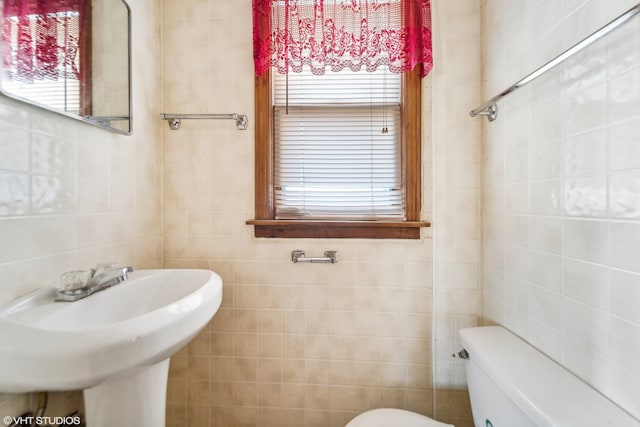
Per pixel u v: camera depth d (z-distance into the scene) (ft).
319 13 3.51
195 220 3.94
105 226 2.94
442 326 3.73
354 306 3.83
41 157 2.25
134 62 3.38
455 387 3.71
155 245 3.82
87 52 2.66
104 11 2.86
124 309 2.61
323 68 3.52
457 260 3.72
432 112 3.71
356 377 3.83
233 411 3.92
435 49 3.68
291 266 3.88
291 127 4.05
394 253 3.80
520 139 2.87
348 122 4.02
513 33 2.98
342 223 3.77
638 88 1.72
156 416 2.56
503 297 3.20
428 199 3.77
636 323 1.76
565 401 1.98
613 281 1.90
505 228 3.14
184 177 3.94
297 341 3.88
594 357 2.07
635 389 1.77
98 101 2.78
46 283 2.29
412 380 3.78
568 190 2.27
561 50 2.33
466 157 3.69
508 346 2.75
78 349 1.49
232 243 3.92
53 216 2.36
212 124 3.92
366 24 3.48
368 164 4.01
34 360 1.50
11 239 2.03
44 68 2.23
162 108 3.94
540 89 2.58
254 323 3.90
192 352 3.94
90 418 2.25
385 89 4.00
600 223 1.99
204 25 3.90
